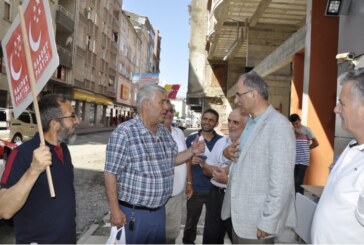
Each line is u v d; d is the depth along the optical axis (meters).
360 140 2.39
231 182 3.14
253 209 2.96
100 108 50.50
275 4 16.66
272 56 13.50
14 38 2.65
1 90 24.48
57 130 2.70
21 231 2.53
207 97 34.06
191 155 3.69
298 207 4.36
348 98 2.37
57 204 2.59
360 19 6.12
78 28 36.22
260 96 3.10
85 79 39.84
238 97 3.22
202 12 33.84
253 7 17.42
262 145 2.96
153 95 3.22
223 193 4.22
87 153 16.97
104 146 21.09
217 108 34.06
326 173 8.80
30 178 2.29
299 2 16.17
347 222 2.25
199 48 34.06
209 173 4.52
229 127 4.12
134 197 3.14
